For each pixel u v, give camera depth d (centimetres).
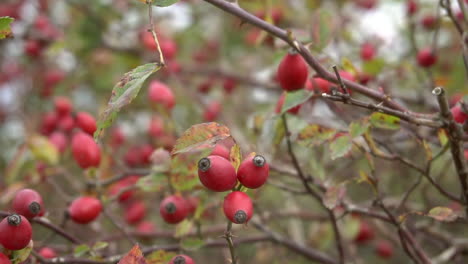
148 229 57
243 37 96
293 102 43
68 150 62
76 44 77
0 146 89
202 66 88
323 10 48
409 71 57
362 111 52
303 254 53
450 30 67
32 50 81
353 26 75
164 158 47
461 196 44
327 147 53
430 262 44
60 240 67
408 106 65
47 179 55
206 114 71
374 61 53
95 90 90
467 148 46
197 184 45
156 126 62
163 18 85
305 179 46
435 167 67
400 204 46
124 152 77
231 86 83
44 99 92
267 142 52
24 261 42
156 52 73
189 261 40
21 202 41
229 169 38
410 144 58
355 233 60
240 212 37
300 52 41
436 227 57
